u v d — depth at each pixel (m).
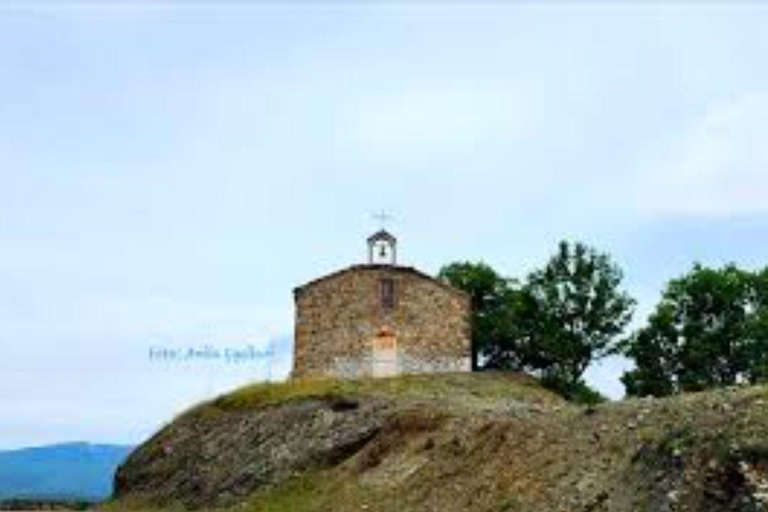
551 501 39.09
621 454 38.97
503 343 91.44
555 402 75.88
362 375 80.06
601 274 89.88
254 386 74.69
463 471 47.19
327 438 60.94
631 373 86.31
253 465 62.78
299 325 82.06
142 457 73.12
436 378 76.50
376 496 50.28
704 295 84.69
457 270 95.44
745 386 40.97
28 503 75.81
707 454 34.09
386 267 81.69
